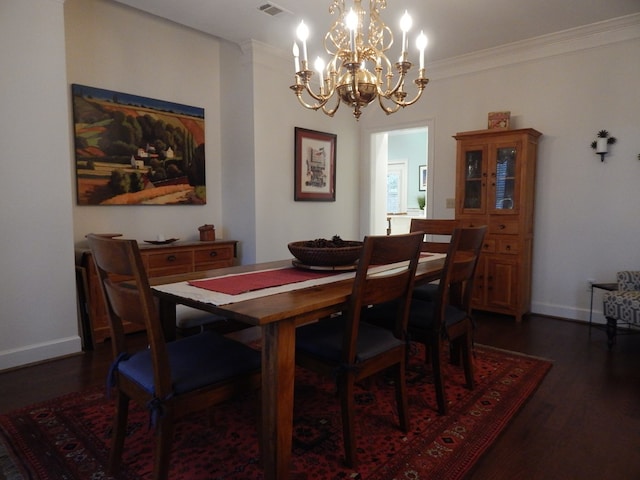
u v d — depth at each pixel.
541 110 3.66
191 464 1.60
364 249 1.47
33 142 2.53
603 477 1.53
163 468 1.32
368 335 1.76
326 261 2.00
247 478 1.51
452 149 4.21
